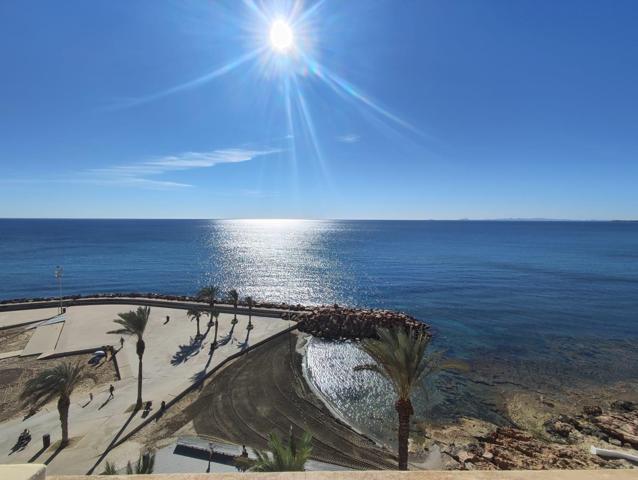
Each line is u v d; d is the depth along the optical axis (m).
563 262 131.50
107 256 152.50
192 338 47.62
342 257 153.25
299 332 52.44
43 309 61.50
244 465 17.81
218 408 31.00
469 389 35.72
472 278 101.50
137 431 27.23
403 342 18.50
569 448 26.09
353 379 37.84
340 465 24.58
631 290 82.81
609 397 34.00
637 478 2.38
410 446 26.84
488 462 24.67
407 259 144.88
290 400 32.91
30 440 25.70
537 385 36.59
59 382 25.03
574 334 52.88
